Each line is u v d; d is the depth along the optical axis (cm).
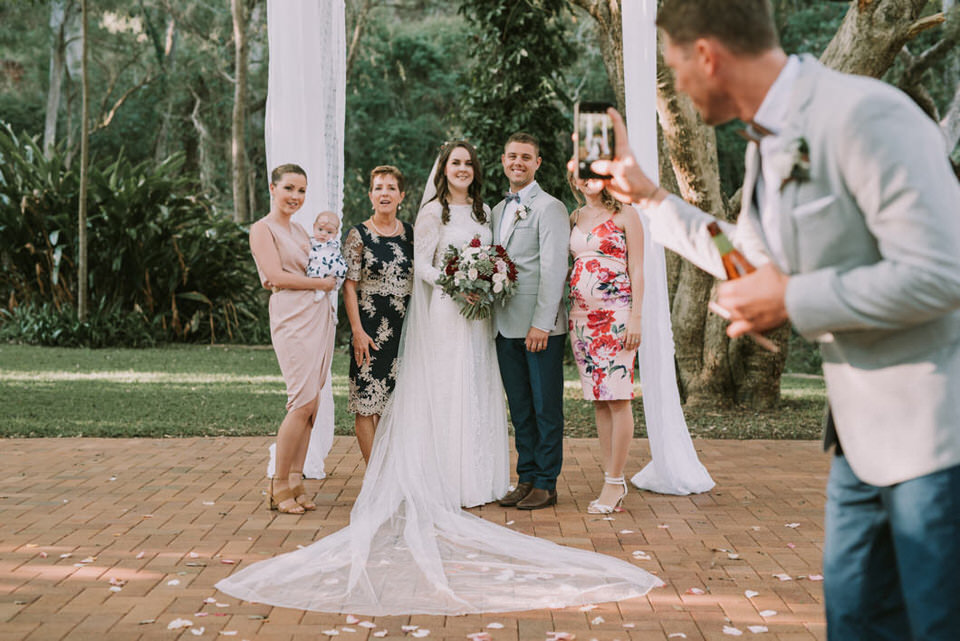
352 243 481
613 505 462
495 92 1158
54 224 1475
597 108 205
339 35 554
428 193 494
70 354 1291
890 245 149
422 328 480
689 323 845
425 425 471
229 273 1596
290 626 300
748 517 453
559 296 462
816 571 364
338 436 685
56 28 2664
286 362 449
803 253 164
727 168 2448
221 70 2806
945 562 158
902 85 852
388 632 296
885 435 163
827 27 2359
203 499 481
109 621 302
